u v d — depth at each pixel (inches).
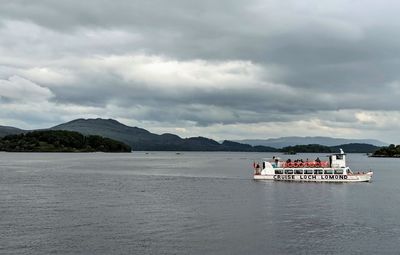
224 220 2901.1
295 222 2847.0
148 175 7121.1
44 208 3324.3
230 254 2144.4
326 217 3029.0
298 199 3929.6
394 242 2354.8
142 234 2491.4
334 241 2372.0
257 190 4672.7
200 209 3331.7
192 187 5024.6
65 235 2448.3
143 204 3577.8
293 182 5605.3
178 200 3836.1
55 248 2201.0
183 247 2241.6
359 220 2925.7
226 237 2439.7
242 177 6756.9
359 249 2228.1
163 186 5142.7
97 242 2315.5
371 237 2460.6
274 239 2405.3
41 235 2444.6
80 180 5915.4
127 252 2149.4
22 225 2691.9
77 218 2925.7
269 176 5905.5
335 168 5639.8
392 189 4854.8
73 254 2113.7
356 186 5157.5
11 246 2230.6
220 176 7012.8
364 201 3821.4
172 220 2883.9
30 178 6176.2
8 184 5216.5
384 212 3248.0
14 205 3467.0
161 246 2257.6
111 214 3085.6
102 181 5782.5
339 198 4018.2
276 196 4146.2
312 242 2352.4
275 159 5964.6
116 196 4099.4
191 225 2731.3
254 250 2207.2
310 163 5762.8
